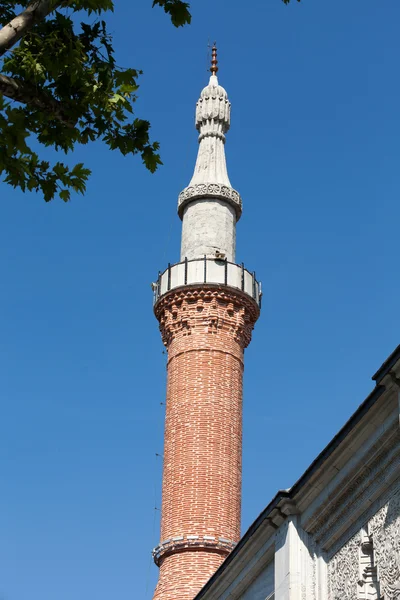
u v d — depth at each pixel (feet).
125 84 58.70
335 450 83.30
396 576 75.51
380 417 79.00
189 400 161.68
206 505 153.48
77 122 58.18
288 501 90.07
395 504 77.20
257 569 97.55
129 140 59.16
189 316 167.94
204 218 175.01
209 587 106.42
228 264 171.01
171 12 58.13
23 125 54.80
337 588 83.56
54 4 53.72
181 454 157.89
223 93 188.65
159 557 152.35
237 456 159.84
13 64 56.13
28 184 56.65
